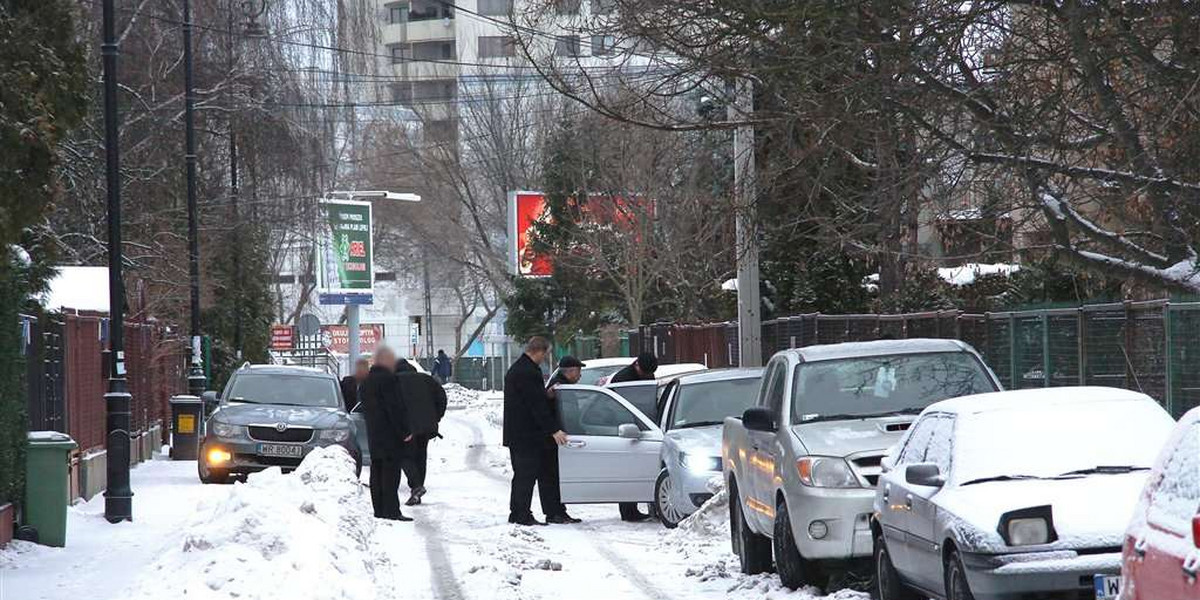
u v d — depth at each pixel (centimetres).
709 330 5356
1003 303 4034
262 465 3806
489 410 8344
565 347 9125
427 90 10538
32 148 2072
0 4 2070
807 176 2164
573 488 2947
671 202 5950
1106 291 3378
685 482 2728
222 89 5519
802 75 1908
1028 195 2017
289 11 6031
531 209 8100
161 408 5459
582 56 3083
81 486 3325
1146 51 1780
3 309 2277
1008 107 1898
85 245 5066
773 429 1981
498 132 9675
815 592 1886
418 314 16138
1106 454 1524
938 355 2041
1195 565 961
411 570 2231
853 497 1806
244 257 6462
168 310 5691
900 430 1891
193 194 4981
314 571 1767
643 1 1947
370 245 7850
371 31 6256
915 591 1684
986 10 1791
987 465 1529
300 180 5941
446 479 4200
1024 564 1364
